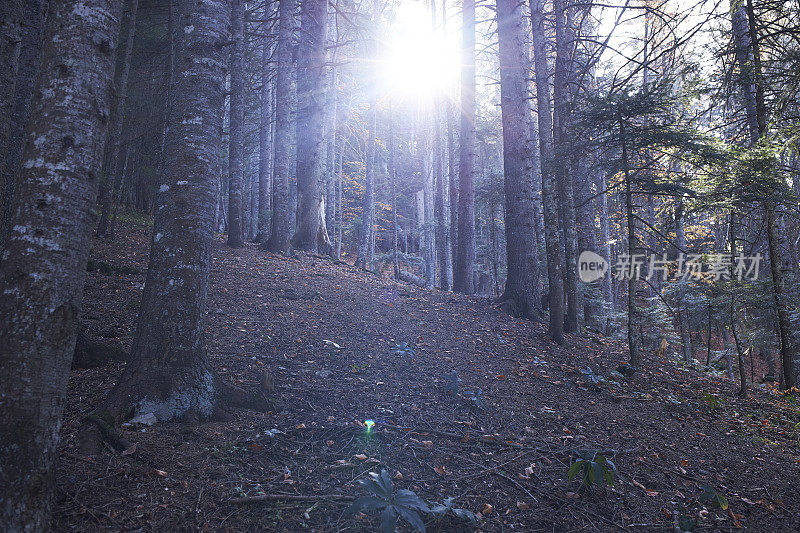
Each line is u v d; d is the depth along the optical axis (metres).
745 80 9.55
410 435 4.79
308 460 4.02
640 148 8.31
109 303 7.26
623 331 14.88
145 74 13.75
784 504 4.69
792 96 9.45
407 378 6.34
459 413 5.59
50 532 2.54
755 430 6.93
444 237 24.44
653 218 15.95
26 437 2.42
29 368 2.43
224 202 25.36
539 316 11.39
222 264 10.75
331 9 21.89
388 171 39.19
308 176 15.11
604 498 4.25
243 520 3.12
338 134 29.80
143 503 3.09
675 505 4.35
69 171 2.61
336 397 5.37
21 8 4.56
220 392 4.60
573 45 13.30
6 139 4.45
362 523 3.32
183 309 4.31
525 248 11.70
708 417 7.18
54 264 2.52
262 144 17.73
